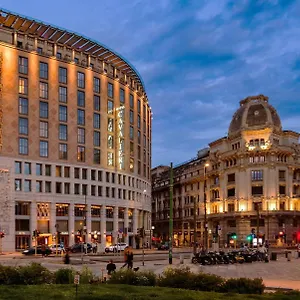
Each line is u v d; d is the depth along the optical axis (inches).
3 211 3267.7
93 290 800.3
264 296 749.3
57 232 3196.4
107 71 4138.8
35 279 949.8
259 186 4471.0
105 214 3892.7
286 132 4704.7
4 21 3511.3
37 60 3580.2
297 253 2706.7
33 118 3501.5
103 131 3959.2
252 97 4879.4
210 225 4911.4
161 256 2699.3
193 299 699.4
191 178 5378.9
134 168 4360.2
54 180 3563.0
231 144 4881.9
